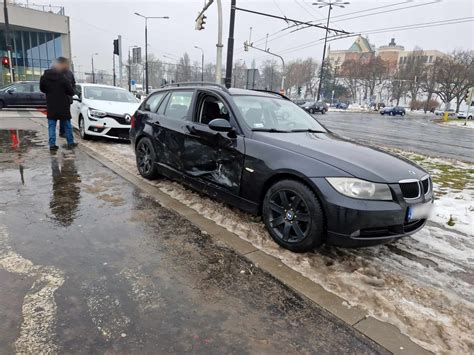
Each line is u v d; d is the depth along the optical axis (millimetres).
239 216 4344
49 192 4852
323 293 2844
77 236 3559
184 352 2131
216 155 4219
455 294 2957
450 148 13453
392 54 106750
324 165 3256
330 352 2227
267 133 3949
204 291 2771
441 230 4301
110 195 4875
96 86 10242
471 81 63312
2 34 39500
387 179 3141
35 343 2123
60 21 41562
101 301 2553
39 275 2824
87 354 2068
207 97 4680
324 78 88625
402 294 2906
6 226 3686
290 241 3465
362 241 3086
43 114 15500
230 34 13648
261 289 2848
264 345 2242
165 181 5695
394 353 2250
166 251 3371
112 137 8852
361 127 23016
